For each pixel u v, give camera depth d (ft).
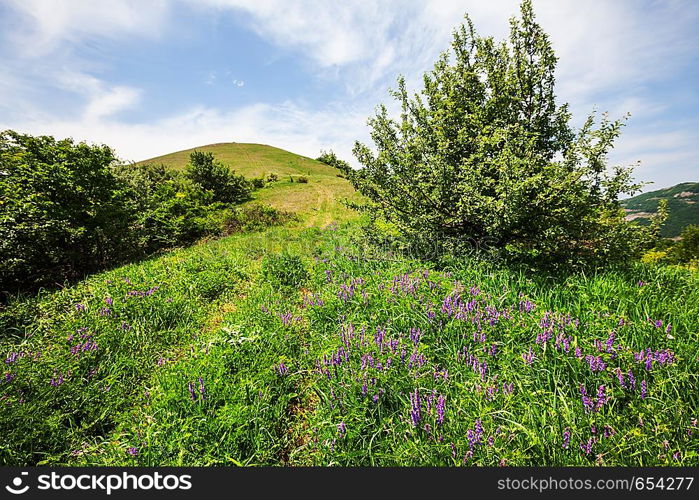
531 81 18.81
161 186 61.62
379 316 14.30
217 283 23.27
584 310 12.42
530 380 9.54
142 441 8.55
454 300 13.79
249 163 264.93
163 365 13.29
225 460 8.20
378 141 23.58
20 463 8.77
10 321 17.34
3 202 26.61
